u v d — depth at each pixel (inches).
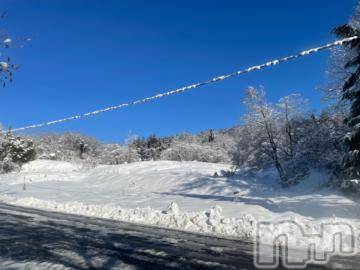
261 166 1331.2
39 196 1156.5
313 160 1149.7
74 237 536.4
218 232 574.6
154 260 404.8
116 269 371.9
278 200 849.5
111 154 2753.4
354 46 731.4
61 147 3759.8
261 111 1341.0
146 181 1405.0
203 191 1185.4
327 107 1083.9
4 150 2183.8
